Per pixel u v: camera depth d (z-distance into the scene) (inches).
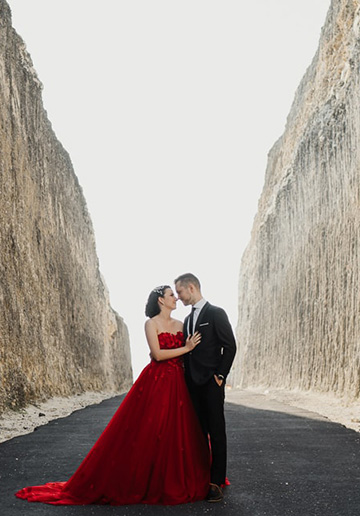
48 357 792.9
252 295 1991.9
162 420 197.8
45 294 886.4
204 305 214.1
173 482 192.9
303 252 1232.2
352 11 1089.4
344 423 474.3
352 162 895.7
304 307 1175.6
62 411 594.9
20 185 823.1
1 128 744.3
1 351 567.2
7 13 869.2
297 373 1157.7
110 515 172.2
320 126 1145.4
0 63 796.0
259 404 741.3
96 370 1331.2
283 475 235.8
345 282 898.1
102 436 196.7
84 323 1289.4
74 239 1348.4
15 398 552.7
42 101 1080.8
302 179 1291.8
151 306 217.8
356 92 879.1
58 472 235.9
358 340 756.6
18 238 769.6
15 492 201.2
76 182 1514.5
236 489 209.5
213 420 200.2
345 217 926.4
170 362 208.2
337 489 208.5
